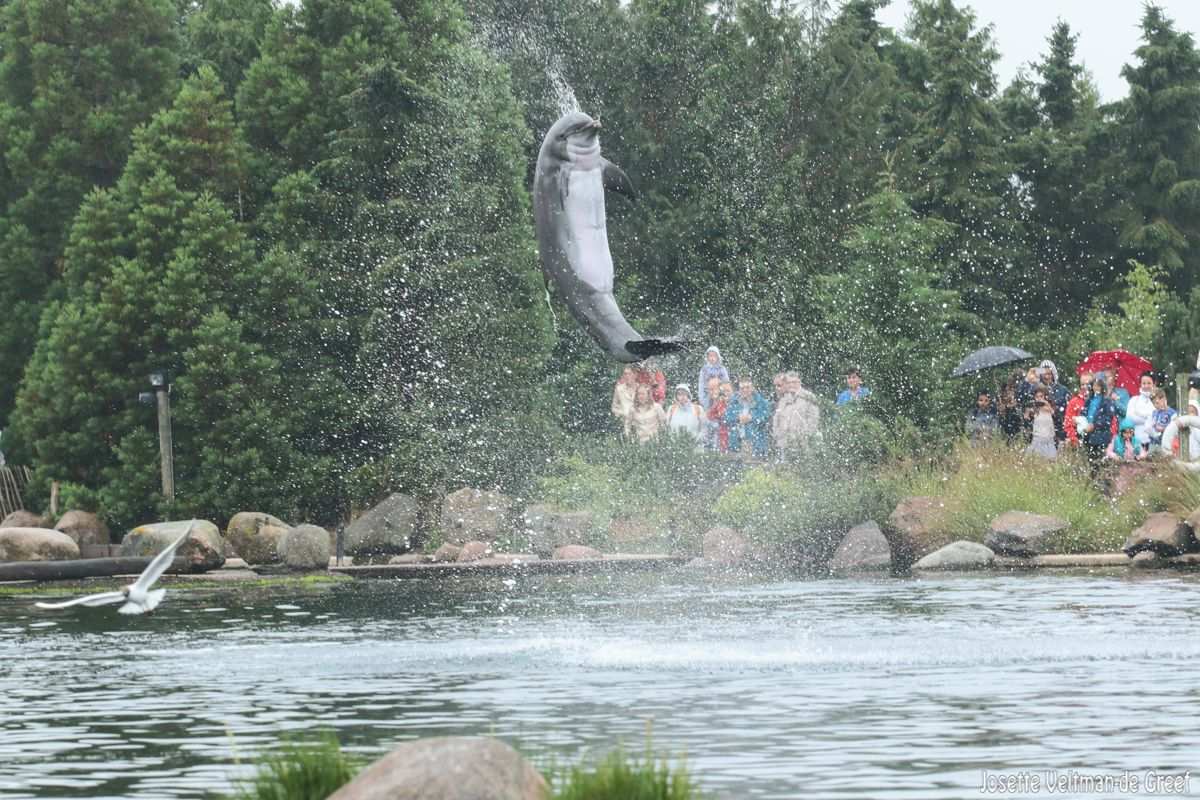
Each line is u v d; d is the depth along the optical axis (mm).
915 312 97438
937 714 33531
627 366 94312
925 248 100875
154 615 58688
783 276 130375
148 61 117750
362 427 97750
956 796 25656
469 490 89188
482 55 109688
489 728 32844
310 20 110500
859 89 145625
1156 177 179000
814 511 80000
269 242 103375
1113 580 66000
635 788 21266
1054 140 180875
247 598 65875
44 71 116562
